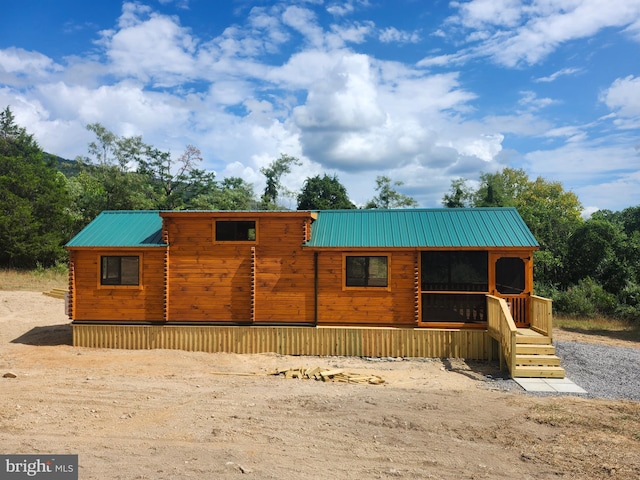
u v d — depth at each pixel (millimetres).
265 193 54469
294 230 15086
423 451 6949
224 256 15242
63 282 31406
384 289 14781
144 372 12602
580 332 20781
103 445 6965
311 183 52094
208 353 14898
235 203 51688
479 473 6215
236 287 15188
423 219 15797
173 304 15297
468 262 14633
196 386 10875
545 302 12977
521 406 9266
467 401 9633
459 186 46938
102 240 15602
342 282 14906
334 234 15453
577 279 29359
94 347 15438
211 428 7754
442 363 13820
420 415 8609
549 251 30312
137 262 15555
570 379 11836
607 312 25266
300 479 5926
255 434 7516
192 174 58094
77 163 52656
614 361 13594
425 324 14578
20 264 37594
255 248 15156
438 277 14719
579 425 8102
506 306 12633
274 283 15102
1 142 51219
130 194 47531
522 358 12219
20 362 13688
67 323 19484
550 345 12523
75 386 10578
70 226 42250
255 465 6316
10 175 39531
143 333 15320
